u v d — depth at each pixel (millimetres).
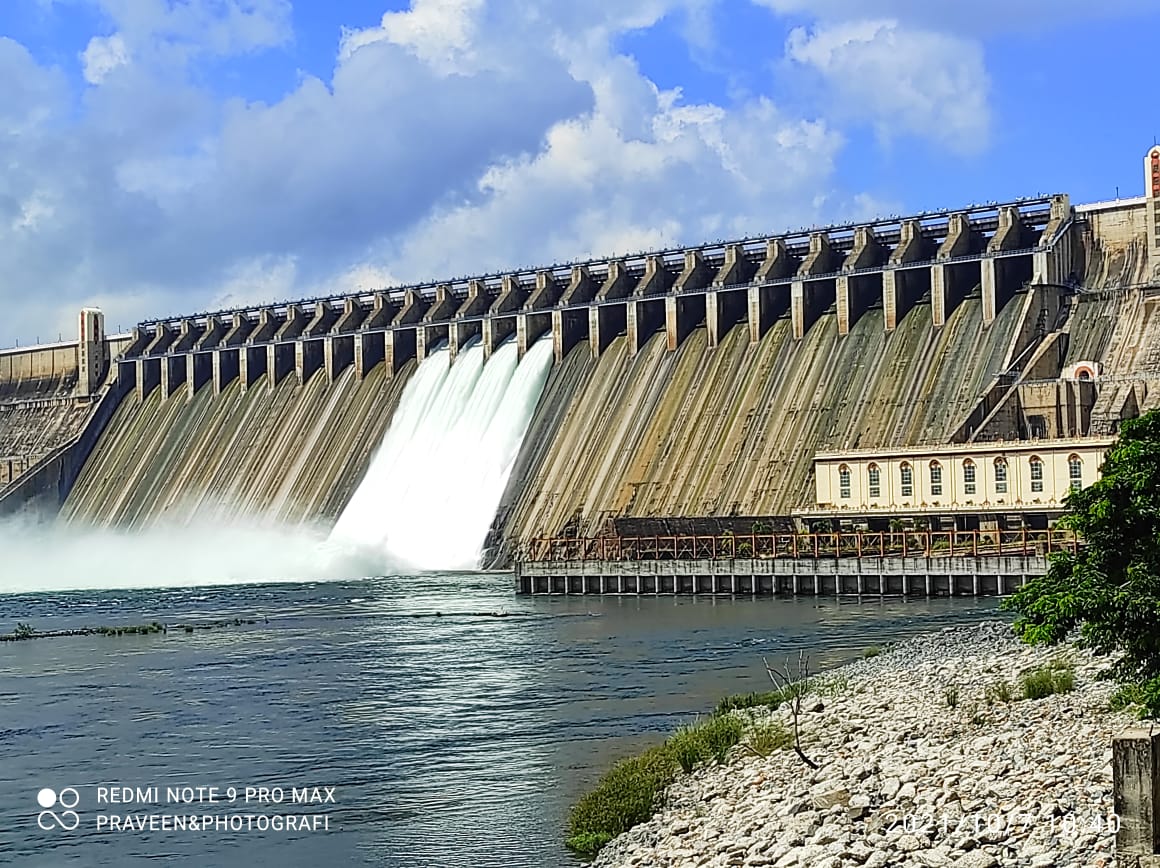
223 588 156750
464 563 166000
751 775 43969
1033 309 139500
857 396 147250
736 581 127188
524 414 174875
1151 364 131375
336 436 193750
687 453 154750
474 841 43031
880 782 39781
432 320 192875
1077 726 43469
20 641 104188
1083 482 116688
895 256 151000
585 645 91812
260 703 71188
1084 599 40562
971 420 131125
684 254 169375
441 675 79625
